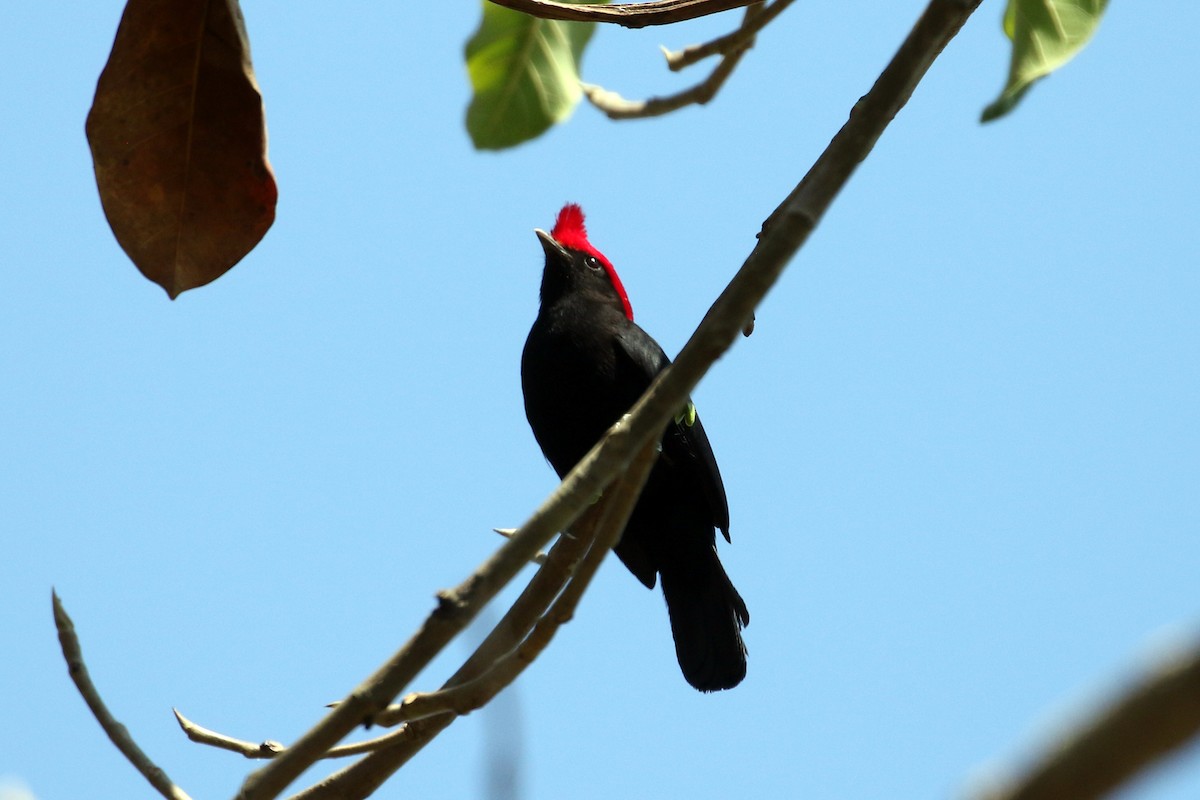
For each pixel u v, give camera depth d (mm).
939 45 6520
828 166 6328
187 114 8102
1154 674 2750
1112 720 2766
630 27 8180
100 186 8172
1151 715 2725
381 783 7590
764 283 6078
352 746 7395
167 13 7879
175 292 8406
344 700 5934
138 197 8203
